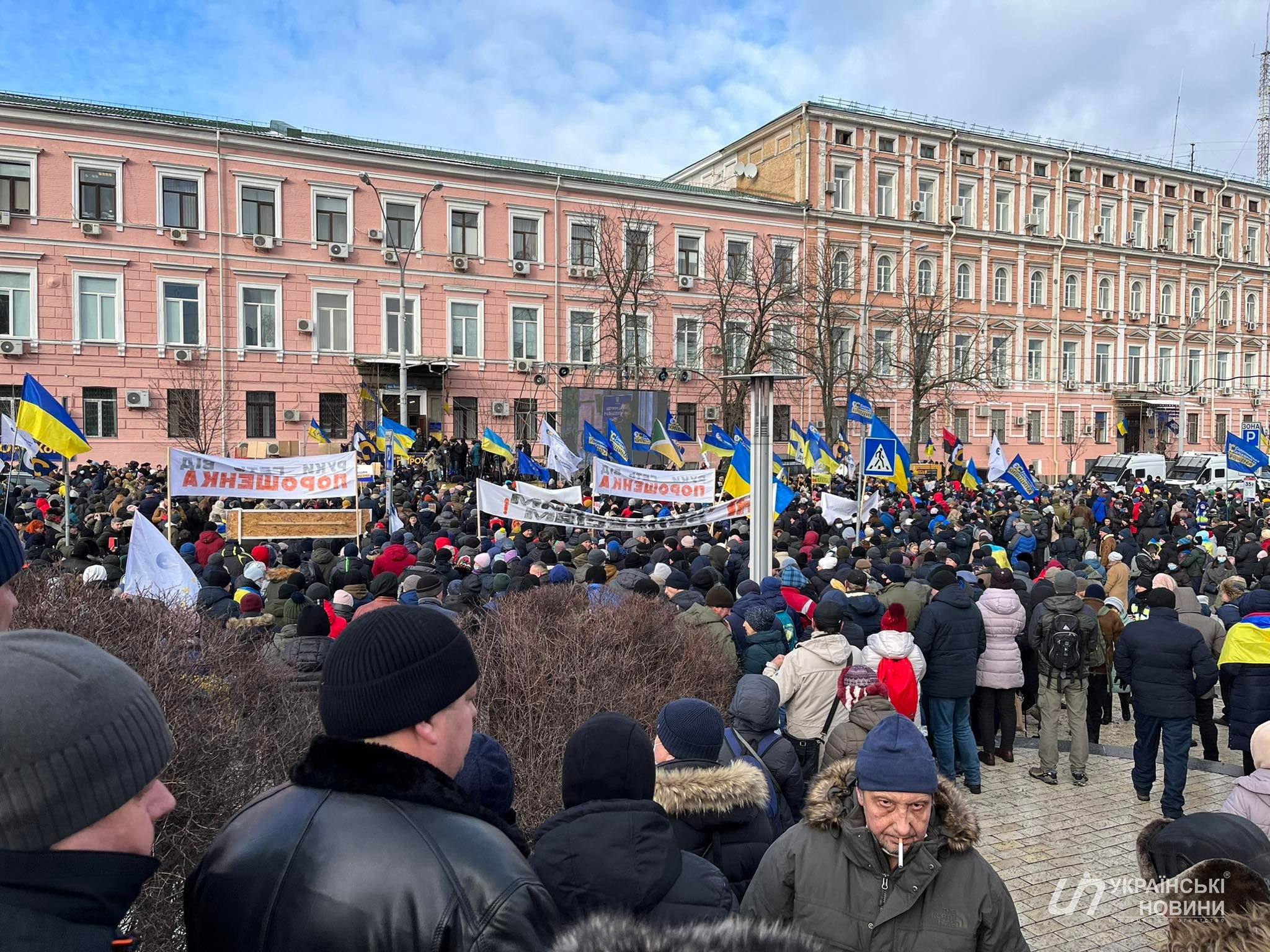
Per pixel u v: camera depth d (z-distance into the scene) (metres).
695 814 2.86
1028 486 20.20
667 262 36.91
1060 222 45.91
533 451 33.81
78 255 27.34
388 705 1.56
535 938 1.37
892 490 23.45
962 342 43.25
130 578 6.41
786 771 4.01
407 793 1.49
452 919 1.34
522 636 5.07
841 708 5.23
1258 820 3.41
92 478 20.61
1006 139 43.94
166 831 2.90
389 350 32.09
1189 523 18.16
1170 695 6.02
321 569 9.85
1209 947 1.77
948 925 2.28
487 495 10.95
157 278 28.45
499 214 33.81
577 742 2.37
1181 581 9.55
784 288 36.66
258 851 1.44
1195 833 2.03
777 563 9.98
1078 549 13.70
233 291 29.59
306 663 5.04
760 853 2.96
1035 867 5.30
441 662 1.63
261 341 30.23
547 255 34.66
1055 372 45.84
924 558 10.42
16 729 1.15
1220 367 52.19
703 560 9.23
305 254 30.58
